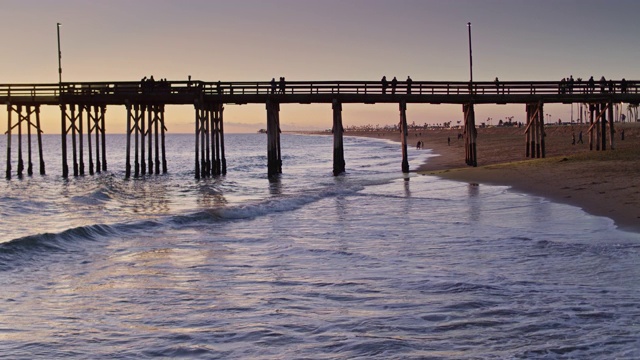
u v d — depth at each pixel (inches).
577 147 2031.3
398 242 572.1
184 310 366.0
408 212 780.0
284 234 637.3
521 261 474.3
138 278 448.5
